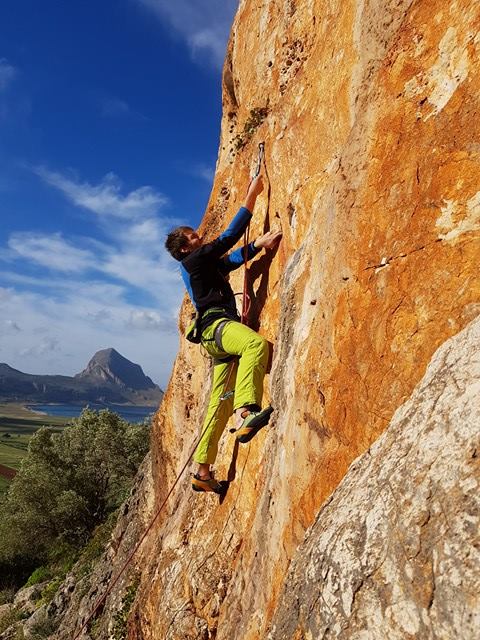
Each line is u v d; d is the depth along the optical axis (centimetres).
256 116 678
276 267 491
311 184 437
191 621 504
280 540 349
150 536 1037
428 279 255
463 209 246
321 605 215
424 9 302
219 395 475
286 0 609
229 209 738
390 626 181
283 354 421
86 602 1335
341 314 319
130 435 3228
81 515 3002
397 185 289
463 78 262
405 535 190
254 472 471
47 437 3203
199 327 451
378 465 231
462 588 160
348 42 405
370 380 280
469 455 181
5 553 2878
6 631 1848
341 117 399
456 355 220
